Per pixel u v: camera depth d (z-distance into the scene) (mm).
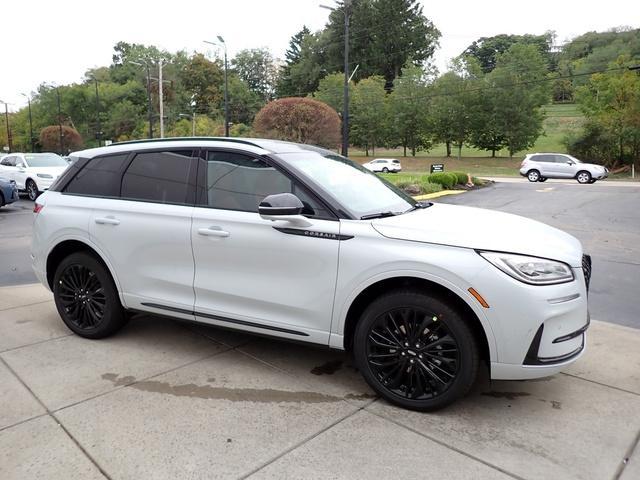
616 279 6695
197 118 84438
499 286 2861
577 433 2934
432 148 64250
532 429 2975
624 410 3195
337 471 2576
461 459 2680
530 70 50469
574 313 2973
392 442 2830
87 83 99688
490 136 52812
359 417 3098
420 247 3055
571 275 3000
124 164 4180
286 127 32344
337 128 33250
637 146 40438
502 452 2746
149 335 4434
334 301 3275
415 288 3123
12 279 6523
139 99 88375
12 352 4043
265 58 111625
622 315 5199
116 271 4066
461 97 52062
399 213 3559
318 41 86000
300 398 3328
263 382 3551
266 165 3605
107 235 4066
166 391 3400
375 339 3246
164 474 2545
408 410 3184
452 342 3021
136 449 2746
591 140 42250
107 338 4344
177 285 3836
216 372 3701
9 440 2820
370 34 81062
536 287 2857
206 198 3758
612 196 19000
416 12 81562
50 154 18234
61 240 4301
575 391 3445
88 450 2732
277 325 3494
